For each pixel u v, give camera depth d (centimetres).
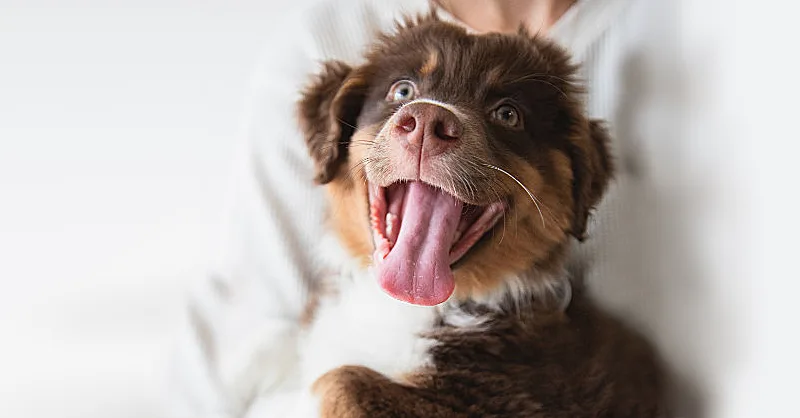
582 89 43
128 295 61
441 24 43
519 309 41
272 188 49
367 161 39
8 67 66
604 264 43
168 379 49
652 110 40
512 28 46
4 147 67
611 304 43
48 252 66
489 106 40
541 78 41
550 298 42
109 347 56
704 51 37
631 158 42
